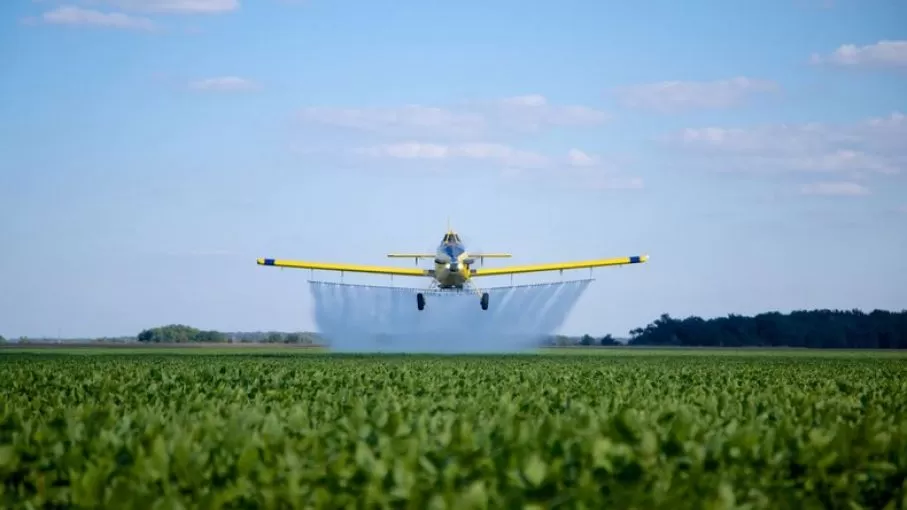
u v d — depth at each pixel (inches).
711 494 820.6
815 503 802.2
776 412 1321.4
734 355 5620.1
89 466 849.5
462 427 963.3
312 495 815.7
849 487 871.1
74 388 1870.1
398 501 808.3
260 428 1115.3
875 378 2554.1
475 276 4859.7
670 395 1706.4
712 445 953.5
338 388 1861.5
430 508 752.3
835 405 1435.8
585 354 5236.2
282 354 4867.1
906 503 827.4
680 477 861.2
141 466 866.8
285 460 886.4
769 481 892.0
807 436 1051.3
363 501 796.6
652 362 3735.2
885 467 925.2
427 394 1722.4
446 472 847.7
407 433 1010.1
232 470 886.4
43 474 908.6
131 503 756.6
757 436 973.8
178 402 1542.8
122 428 1079.6
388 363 3253.0
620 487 823.7
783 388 1974.7
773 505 814.5
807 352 7066.9
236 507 820.6
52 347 7573.8
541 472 828.6
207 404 1423.5
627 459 909.8
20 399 1592.0
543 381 2127.2
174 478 884.0
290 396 1621.6
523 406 1353.3
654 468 897.5
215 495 796.6
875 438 998.4
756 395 1769.2
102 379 2188.7
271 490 813.2
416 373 2381.9
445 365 3063.5
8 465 927.7
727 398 1475.1
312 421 1167.6
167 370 2596.0
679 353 6200.8
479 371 2527.1
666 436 1000.9
